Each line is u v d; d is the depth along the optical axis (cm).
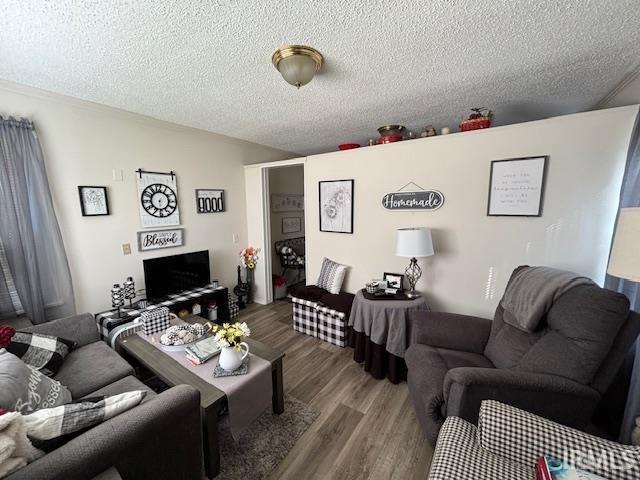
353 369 234
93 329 198
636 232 102
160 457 102
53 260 219
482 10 118
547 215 199
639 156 158
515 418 104
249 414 153
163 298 284
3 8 113
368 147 271
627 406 139
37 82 189
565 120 187
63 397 132
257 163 404
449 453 101
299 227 516
